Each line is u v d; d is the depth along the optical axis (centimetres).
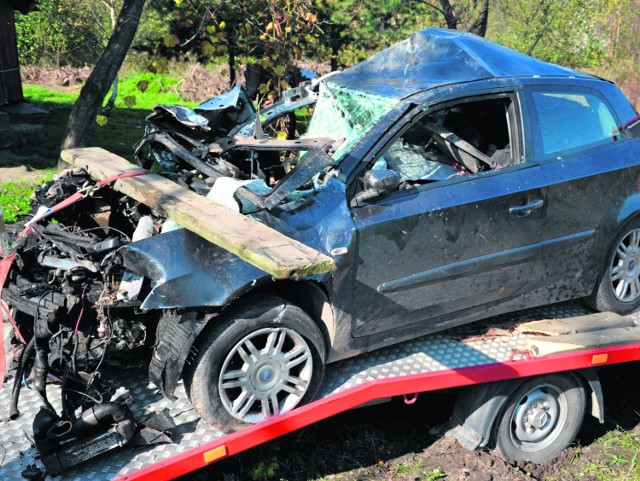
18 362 356
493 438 446
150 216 414
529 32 1307
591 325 461
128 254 338
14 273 372
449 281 418
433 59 466
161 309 354
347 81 489
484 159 435
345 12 895
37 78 2052
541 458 461
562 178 443
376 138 400
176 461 334
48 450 330
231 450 349
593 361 437
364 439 462
